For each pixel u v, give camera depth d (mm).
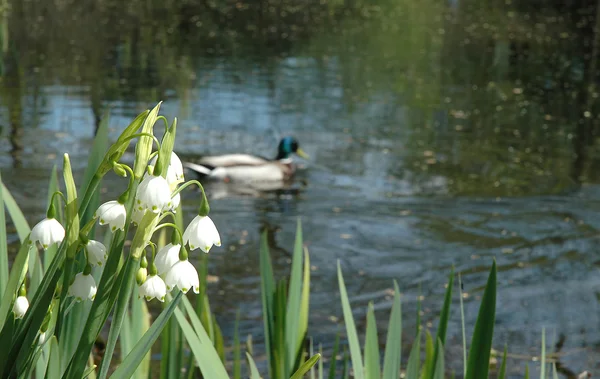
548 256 9969
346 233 10523
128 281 1608
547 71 22234
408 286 8945
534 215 11406
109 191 11555
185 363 5266
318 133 15281
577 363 7250
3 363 1654
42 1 29281
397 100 18062
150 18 27688
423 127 15992
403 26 28953
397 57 23047
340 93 18375
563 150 14859
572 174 13438
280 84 18859
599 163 14125
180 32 25359
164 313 1709
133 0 31625
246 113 16375
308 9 32250
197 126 15430
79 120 14781
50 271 1656
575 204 11938
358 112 16859
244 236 10305
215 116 16047
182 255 1646
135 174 1578
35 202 10719
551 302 8617
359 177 12992
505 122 16719
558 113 17688
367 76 20328
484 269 9508
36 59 19750
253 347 7250
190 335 2281
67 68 18984
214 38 24625
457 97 18703
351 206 11625
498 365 7145
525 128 16281
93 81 17891
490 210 11555
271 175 12727
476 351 2387
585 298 8711
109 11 28625
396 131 15609
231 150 14328
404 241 10305
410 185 12633
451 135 15539
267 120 15992
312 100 17594
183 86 18125
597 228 10977
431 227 10844
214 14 29734
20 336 1667
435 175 13148
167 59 20938
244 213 11281
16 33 22953
